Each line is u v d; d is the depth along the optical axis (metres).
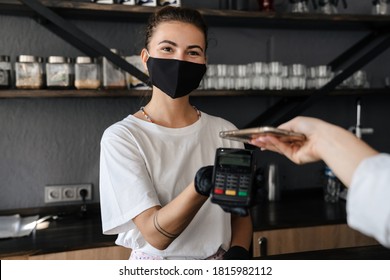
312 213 2.31
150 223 1.13
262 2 2.37
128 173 1.22
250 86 2.38
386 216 0.50
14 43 2.27
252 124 2.57
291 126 0.83
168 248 1.27
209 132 1.41
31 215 2.31
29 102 2.32
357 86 2.60
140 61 2.18
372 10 2.66
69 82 2.09
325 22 2.52
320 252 1.45
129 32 2.43
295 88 2.45
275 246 2.11
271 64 2.40
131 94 2.11
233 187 0.95
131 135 1.29
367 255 1.42
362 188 0.53
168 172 1.30
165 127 1.34
